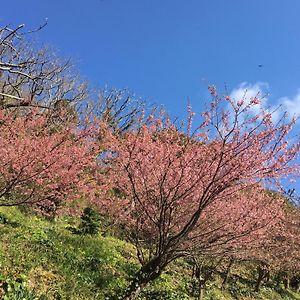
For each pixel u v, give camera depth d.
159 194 9.26
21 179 8.70
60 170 9.46
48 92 21.44
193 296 13.99
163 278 13.72
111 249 14.03
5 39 9.32
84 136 10.07
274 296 21.67
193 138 8.77
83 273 10.44
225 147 7.76
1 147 8.88
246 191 10.00
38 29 9.39
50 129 11.07
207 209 9.30
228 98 7.65
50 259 10.27
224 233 9.48
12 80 16.62
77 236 14.23
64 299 8.66
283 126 7.64
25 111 13.17
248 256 13.09
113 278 10.85
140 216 9.91
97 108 26.92
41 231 12.59
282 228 18.02
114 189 12.31
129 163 9.03
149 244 10.24
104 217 15.43
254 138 7.67
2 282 8.00
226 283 18.88
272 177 7.77
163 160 8.82
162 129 9.47
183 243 9.13
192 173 8.69
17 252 9.62
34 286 8.56
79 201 13.53
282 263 20.83
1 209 13.78
